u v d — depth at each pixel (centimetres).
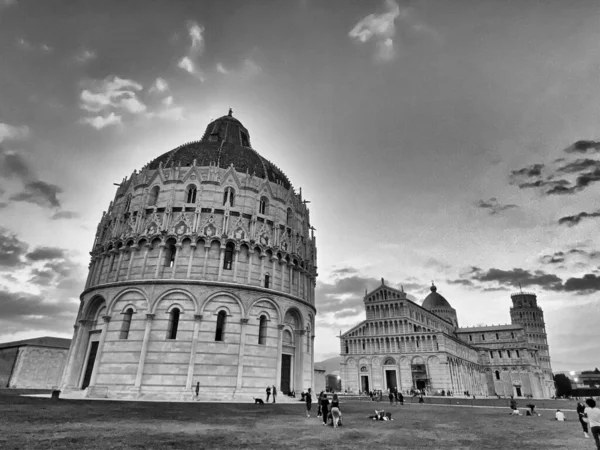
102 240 5694
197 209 5175
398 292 12725
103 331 4716
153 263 4944
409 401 7700
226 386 4509
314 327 6231
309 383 5716
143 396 4225
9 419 2261
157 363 4422
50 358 7662
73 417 2486
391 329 12269
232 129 7794
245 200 5541
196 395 4231
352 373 12431
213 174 5538
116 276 4991
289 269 5644
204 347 4553
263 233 5472
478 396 13725
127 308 4738
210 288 4784
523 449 1814
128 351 4512
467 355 13788
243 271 5097
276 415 3142
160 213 5294
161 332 4553
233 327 4753
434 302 18175
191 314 4650
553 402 7875
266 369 4847
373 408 5050
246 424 2484
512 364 14862
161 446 1628
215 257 5019
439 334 11412
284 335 5397
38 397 4178
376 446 1816
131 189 5688
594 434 1695
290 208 6181
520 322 19238
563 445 1966
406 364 11625
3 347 7862
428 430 2547
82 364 4962
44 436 1767
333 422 2614
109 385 4409
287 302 5366
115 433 1923
